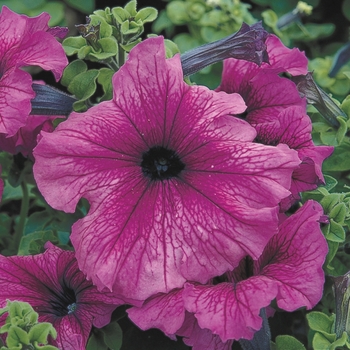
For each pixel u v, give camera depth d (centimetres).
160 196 33
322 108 40
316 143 42
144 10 39
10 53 35
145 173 34
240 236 32
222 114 34
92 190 33
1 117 33
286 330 39
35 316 32
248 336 31
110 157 33
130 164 34
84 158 33
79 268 33
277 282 32
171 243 33
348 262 39
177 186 33
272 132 36
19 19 36
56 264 35
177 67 34
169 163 34
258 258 33
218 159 33
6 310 32
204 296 32
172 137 34
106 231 33
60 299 35
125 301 33
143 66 34
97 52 38
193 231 33
